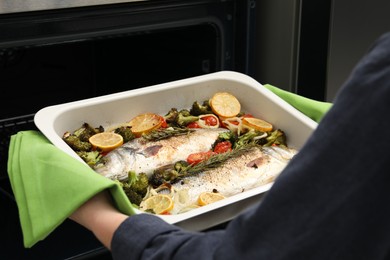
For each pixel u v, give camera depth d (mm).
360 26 1254
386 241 403
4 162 1296
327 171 410
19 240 1201
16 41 997
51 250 1181
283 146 990
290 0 1208
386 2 1253
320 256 414
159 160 951
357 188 399
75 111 959
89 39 1077
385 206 397
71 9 1031
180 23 1164
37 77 1486
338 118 409
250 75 1276
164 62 1460
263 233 435
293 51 1233
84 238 1223
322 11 1214
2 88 1434
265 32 1294
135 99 1013
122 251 543
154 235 528
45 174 759
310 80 1271
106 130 1000
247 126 1027
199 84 1070
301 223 418
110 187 689
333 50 1253
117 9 1079
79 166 755
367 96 399
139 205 866
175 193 887
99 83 1624
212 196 872
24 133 895
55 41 1036
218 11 1206
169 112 1044
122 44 1594
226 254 452
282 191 427
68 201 704
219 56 1252
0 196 1334
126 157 940
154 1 1112
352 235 405
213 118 1054
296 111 1001
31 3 970
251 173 923
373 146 395
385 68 398
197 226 757
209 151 991
